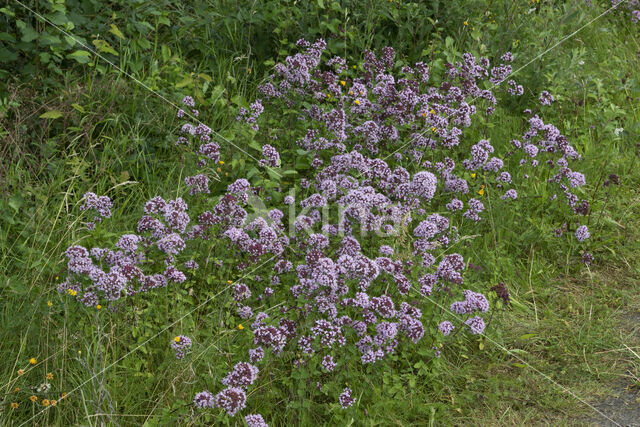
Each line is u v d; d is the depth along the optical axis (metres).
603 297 4.66
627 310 4.54
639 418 3.56
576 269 4.98
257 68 6.46
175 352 3.60
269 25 6.53
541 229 5.11
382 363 3.75
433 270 4.46
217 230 4.32
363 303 3.59
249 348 3.72
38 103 5.02
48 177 4.73
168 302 3.96
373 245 4.51
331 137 5.33
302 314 3.74
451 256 3.97
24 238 4.21
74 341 3.52
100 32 5.52
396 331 3.50
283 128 5.59
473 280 4.64
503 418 3.63
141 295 3.90
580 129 6.47
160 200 4.11
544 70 7.01
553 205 5.36
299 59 5.38
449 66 5.80
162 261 4.15
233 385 3.27
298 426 3.41
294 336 3.60
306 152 5.09
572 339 4.25
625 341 4.21
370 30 6.64
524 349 4.20
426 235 4.20
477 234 5.00
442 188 5.20
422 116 5.37
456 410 3.68
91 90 5.16
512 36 7.13
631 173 6.07
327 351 3.65
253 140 5.23
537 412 3.68
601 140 6.39
